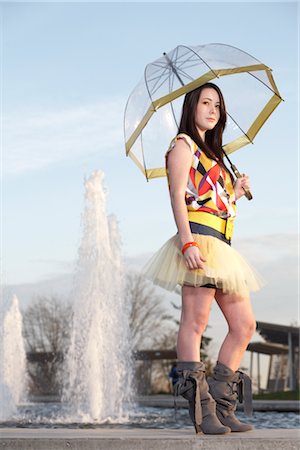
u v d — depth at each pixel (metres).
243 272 4.03
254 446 3.60
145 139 4.49
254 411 14.35
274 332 32.62
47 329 36.19
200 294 4.00
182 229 3.88
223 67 4.13
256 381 34.69
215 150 4.20
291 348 32.09
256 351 35.03
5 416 12.64
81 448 3.62
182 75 4.21
